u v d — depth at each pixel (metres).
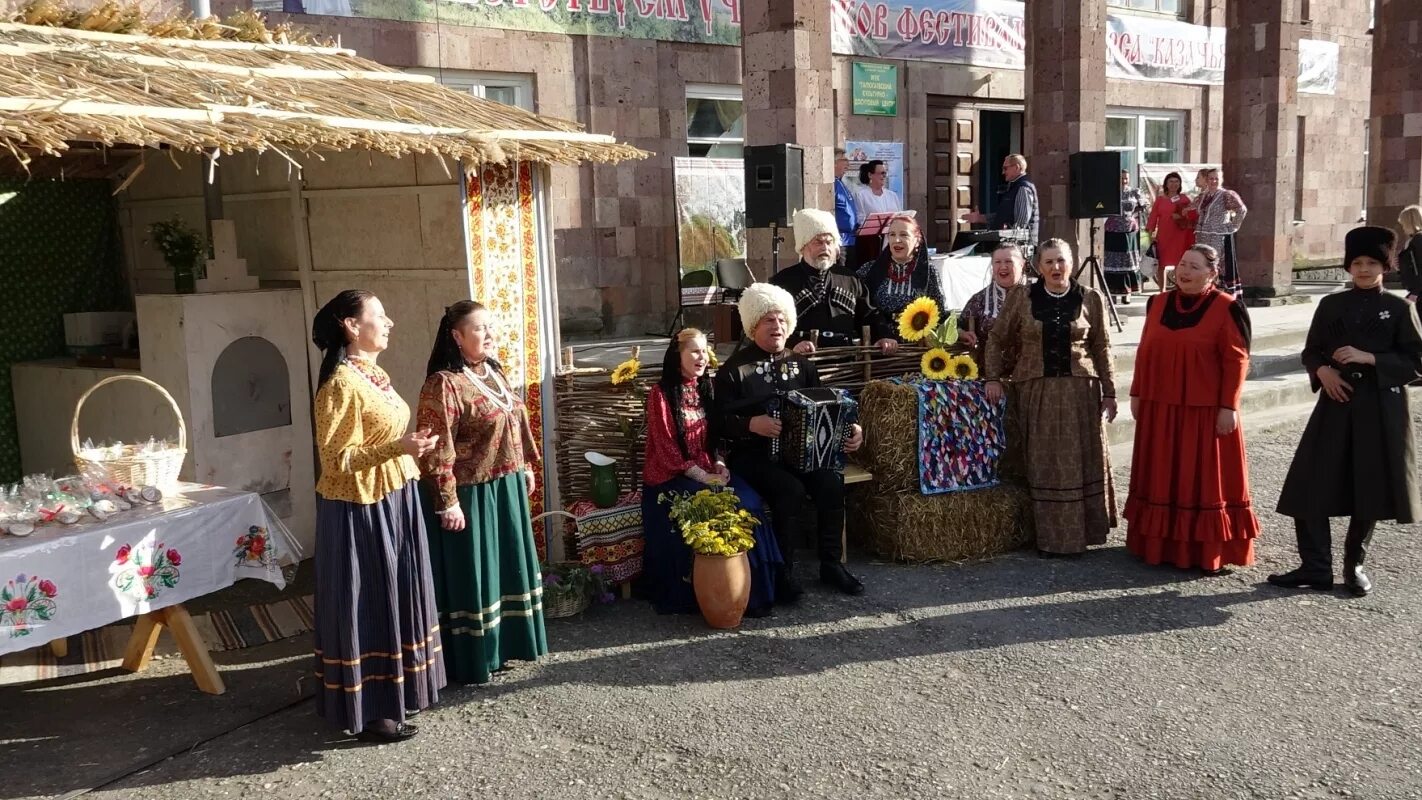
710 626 5.26
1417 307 8.95
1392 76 15.74
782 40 9.26
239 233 6.70
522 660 4.92
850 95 13.45
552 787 3.86
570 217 11.64
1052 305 6.07
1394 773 3.83
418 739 4.23
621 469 5.95
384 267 5.99
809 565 6.14
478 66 10.90
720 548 5.11
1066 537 6.12
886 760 3.99
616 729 4.27
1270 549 6.29
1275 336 11.03
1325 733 4.12
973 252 10.97
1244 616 5.28
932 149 14.52
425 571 4.31
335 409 4.02
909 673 4.72
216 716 4.46
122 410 6.15
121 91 4.56
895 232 6.69
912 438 6.12
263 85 5.26
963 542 6.12
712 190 12.05
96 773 4.00
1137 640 5.02
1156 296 5.91
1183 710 4.33
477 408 4.53
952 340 6.52
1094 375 6.13
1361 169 19.81
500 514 4.68
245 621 5.40
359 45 10.15
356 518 4.09
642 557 5.70
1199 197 12.21
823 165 9.55
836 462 5.68
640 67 11.96
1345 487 5.42
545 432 5.79
